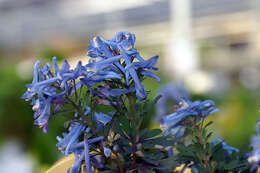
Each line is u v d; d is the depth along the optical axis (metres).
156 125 1.00
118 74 0.39
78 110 0.38
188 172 0.50
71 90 0.37
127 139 0.41
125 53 0.39
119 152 0.41
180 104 0.46
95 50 0.40
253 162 0.47
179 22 6.61
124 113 0.41
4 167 2.05
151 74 0.39
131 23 9.29
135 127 0.41
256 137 0.53
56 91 0.37
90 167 0.38
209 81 2.32
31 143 2.09
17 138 2.16
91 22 9.41
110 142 0.41
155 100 0.41
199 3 8.69
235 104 2.58
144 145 0.41
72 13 9.55
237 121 2.22
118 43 0.40
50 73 0.38
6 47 9.16
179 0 6.61
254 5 8.62
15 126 2.11
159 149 0.45
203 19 8.88
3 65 2.74
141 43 8.65
